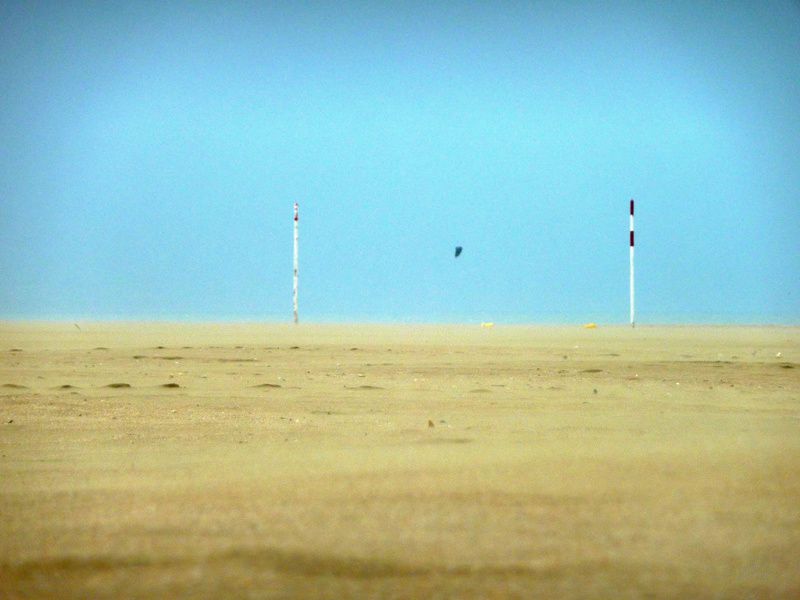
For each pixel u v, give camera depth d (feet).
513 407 175.22
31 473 100.89
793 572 57.93
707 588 55.62
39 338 552.41
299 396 200.23
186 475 95.40
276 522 70.49
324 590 55.57
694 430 132.46
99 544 65.87
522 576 57.62
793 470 88.63
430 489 81.25
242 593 55.42
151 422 154.30
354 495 79.36
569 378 253.03
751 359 342.64
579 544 63.77
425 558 60.95
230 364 319.06
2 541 67.21
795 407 173.68
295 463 100.99
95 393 207.62
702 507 73.61
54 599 55.47
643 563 59.77
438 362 326.24
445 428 139.74
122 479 94.32
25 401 189.88
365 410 171.83
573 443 114.11
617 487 81.15
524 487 81.61
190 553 62.95
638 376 258.78
